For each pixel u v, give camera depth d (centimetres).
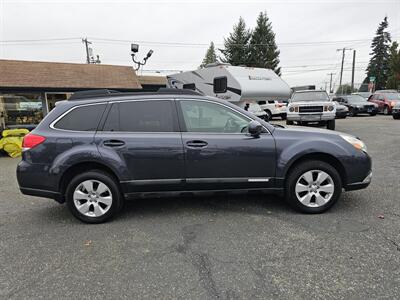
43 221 407
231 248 319
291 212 413
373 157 744
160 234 357
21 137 988
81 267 290
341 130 1261
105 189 390
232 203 454
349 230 351
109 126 391
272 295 243
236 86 1285
